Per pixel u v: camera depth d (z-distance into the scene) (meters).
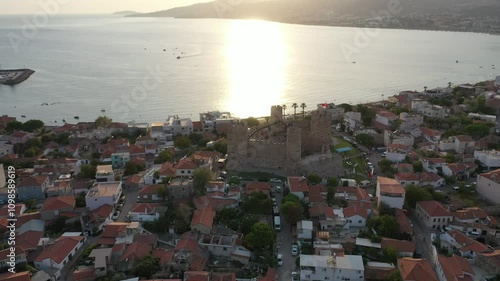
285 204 129.62
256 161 170.25
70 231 130.50
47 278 105.25
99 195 140.25
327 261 107.88
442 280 104.75
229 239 119.75
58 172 170.12
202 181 146.38
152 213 133.25
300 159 166.25
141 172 172.50
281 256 115.12
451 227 128.88
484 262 109.75
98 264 107.75
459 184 162.00
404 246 116.25
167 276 106.25
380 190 137.50
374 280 107.06
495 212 142.00
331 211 132.75
